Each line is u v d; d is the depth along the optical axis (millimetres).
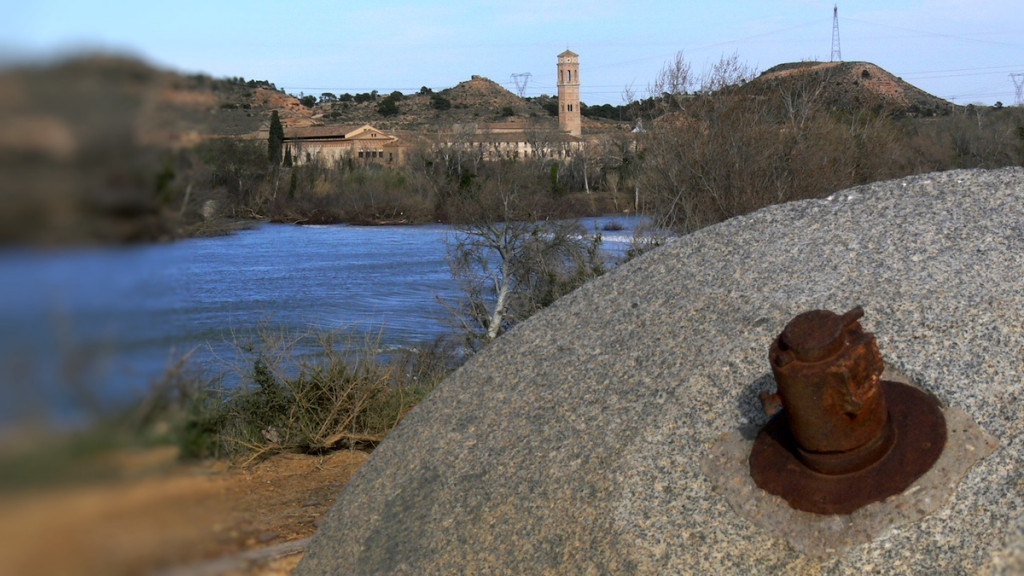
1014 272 3168
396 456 3824
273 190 39344
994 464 2529
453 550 3104
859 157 21016
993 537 2348
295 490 5477
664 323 3660
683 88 19547
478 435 3609
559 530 2943
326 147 79938
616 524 2832
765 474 2785
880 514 2529
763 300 3475
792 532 2613
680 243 4281
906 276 3301
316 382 6973
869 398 2570
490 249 15992
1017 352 2828
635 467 2998
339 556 3432
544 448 3314
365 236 38219
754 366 3174
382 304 19766
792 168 18656
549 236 16172
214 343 7855
